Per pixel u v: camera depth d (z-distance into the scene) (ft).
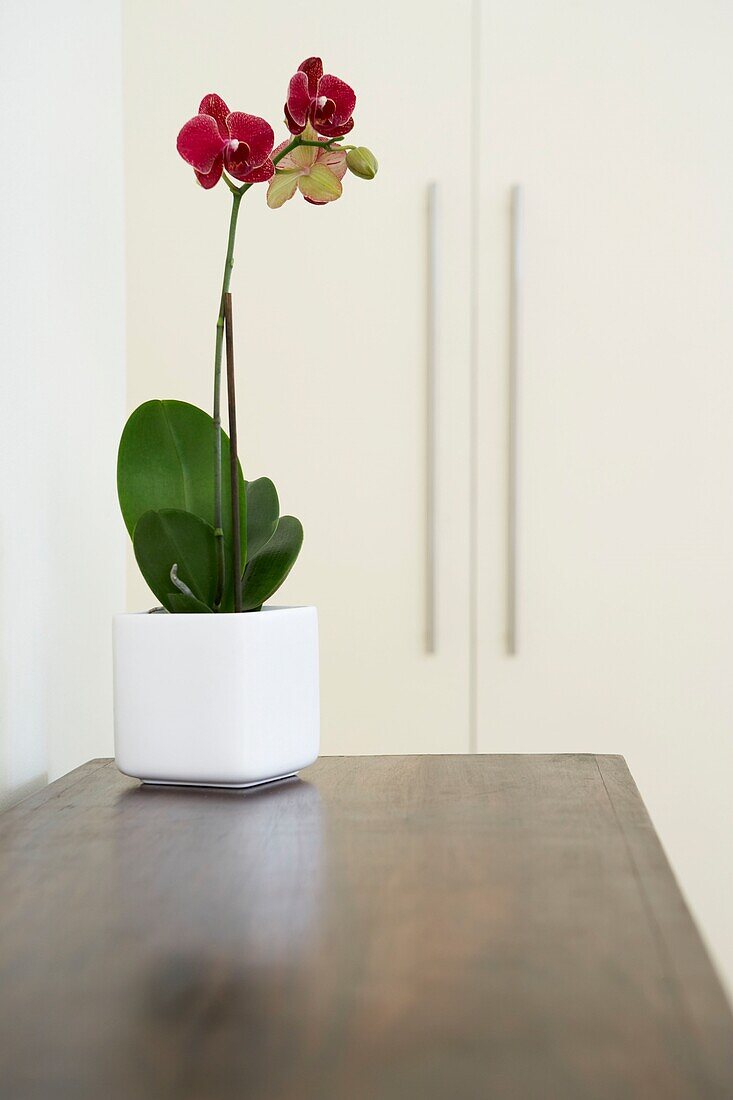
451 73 5.03
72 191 3.30
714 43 5.01
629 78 5.02
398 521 5.08
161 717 2.51
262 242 5.05
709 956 1.40
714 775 5.10
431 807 2.31
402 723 5.11
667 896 1.66
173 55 5.00
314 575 5.10
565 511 5.07
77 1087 1.06
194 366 5.07
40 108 2.97
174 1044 1.16
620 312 5.05
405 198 5.05
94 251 3.56
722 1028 1.17
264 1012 1.24
